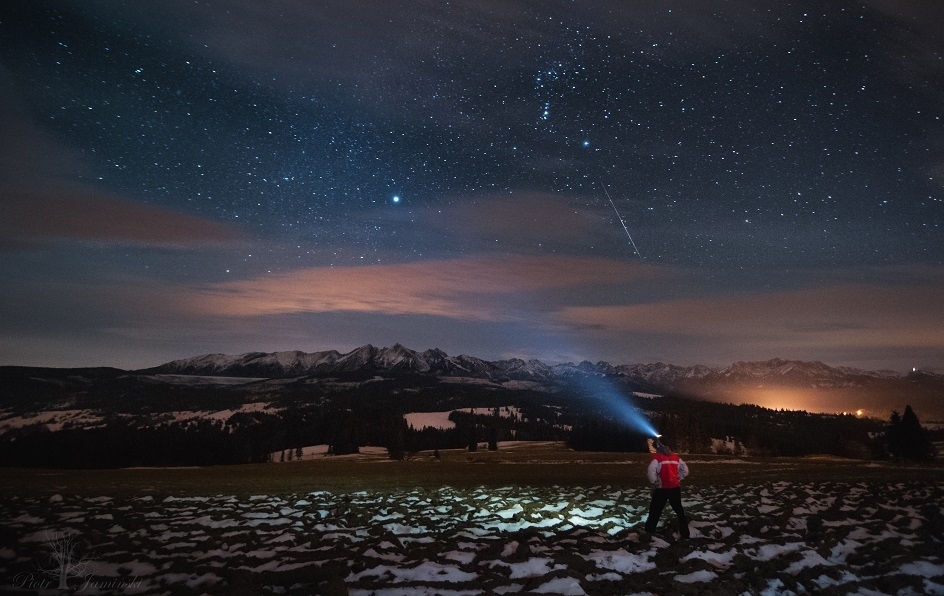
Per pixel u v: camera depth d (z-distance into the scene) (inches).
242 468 2294.5
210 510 768.9
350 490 1116.5
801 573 402.6
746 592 366.9
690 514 703.1
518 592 361.1
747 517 665.0
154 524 653.9
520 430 6540.4
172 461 4269.2
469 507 789.2
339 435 5167.3
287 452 5059.1
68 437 4414.4
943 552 462.6
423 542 537.3
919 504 736.3
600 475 1593.3
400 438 4379.9
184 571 427.5
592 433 5002.5
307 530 611.2
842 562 444.8
